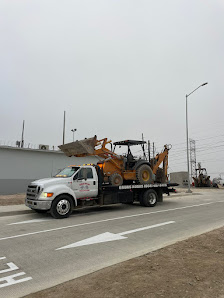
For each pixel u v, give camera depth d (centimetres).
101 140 1242
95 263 461
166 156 1484
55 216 954
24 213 1127
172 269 397
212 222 845
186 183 4138
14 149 1897
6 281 390
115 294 317
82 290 336
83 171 1075
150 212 1095
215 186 3928
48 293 334
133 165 1323
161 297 305
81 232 722
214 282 346
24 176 1927
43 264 464
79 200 1068
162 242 597
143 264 424
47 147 2098
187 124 2527
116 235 674
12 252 543
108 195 1137
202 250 500
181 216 978
